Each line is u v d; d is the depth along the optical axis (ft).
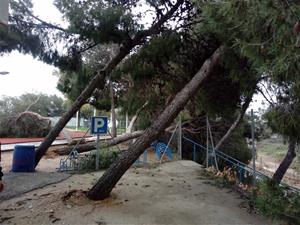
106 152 32.09
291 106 16.67
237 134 44.96
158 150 39.19
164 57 28.89
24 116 67.36
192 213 17.37
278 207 13.38
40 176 25.62
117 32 26.03
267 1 10.40
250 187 23.34
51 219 15.60
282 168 28.84
